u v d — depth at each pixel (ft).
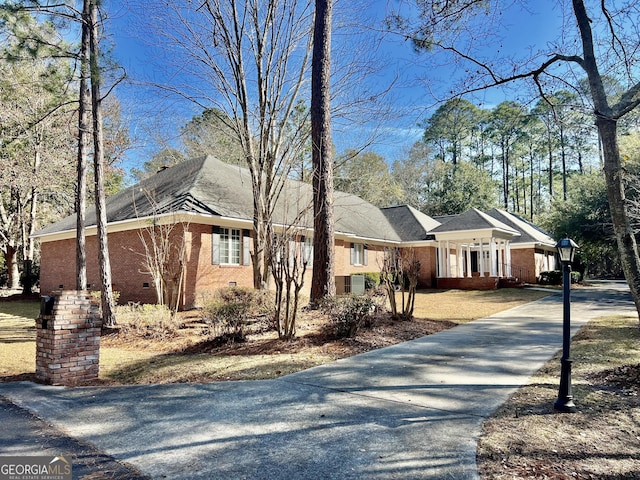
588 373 19.67
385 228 89.25
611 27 20.95
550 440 12.32
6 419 14.96
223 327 28.25
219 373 21.25
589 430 13.05
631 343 25.59
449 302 57.06
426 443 12.25
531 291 70.44
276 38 41.78
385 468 10.79
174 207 46.70
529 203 176.76
